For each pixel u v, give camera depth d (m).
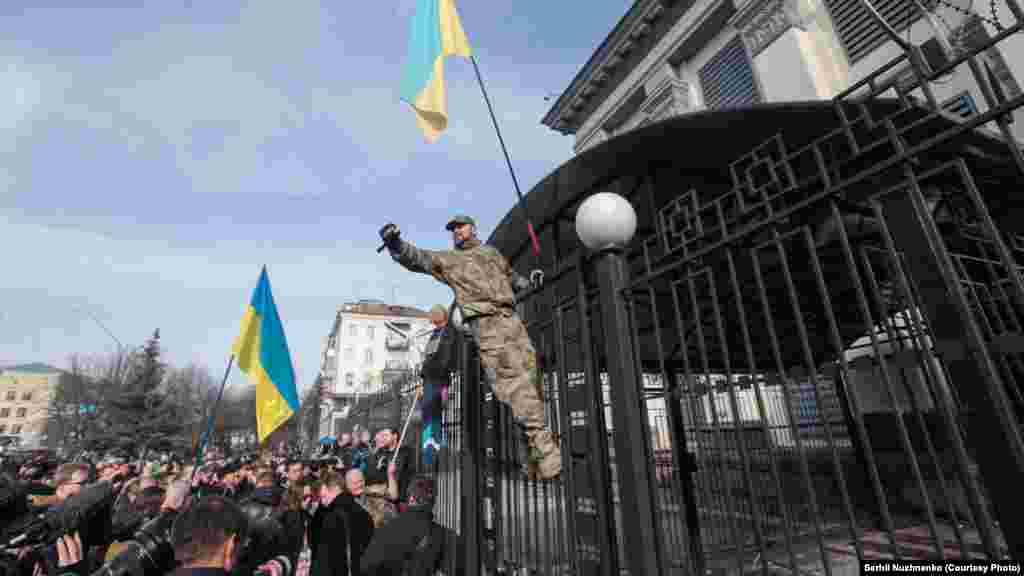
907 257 1.99
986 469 1.72
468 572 4.13
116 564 2.47
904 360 1.96
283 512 5.88
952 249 3.70
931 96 1.94
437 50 4.23
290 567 5.03
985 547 1.68
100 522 4.96
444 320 5.77
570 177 5.30
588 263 3.97
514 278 3.91
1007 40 7.59
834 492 7.78
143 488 6.05
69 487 5.41
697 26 15.56
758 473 7.15
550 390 3.68
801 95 12.12
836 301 6.22
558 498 3.20
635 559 2.59
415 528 4.61
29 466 8.01
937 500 6.64
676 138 4.57
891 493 7.20
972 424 1.77
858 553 1.90
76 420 39.06
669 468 7.02
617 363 2.92
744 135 4.48
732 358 8.05
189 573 2.37
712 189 5.21
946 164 1.87
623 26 17.89
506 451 3.96
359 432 10.91
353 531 4.53
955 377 1.83
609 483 2.97
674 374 7.24
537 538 3.38
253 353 6.87
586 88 20.25
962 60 1.87
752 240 2.56
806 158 4.41
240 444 40.41
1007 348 1.70
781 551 5.86
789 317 6.66
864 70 10.83
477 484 4.34
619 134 4.58
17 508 4.81
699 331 2.65
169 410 33.66
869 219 3.90
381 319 68.00
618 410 2.86
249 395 43.28
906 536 6.09
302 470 6.85
